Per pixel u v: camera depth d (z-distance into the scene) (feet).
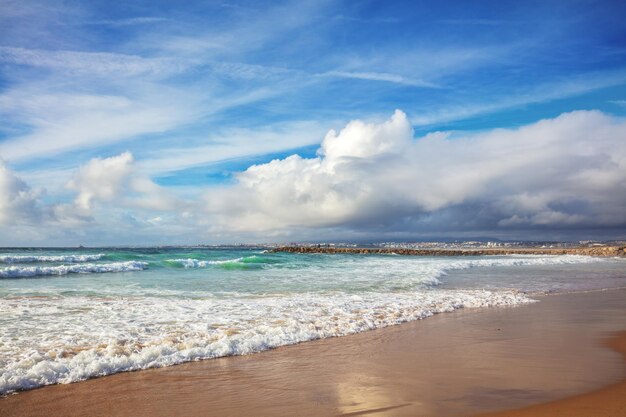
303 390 19.62
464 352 26.89
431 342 29.71
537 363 24.17
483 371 22.57
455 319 39.01
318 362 24.49
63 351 25.20
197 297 50.06
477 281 77.05
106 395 19.02
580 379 21.04
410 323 36.88
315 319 36.68
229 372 22.52
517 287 67.62
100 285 62.39
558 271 105.50
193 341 27.76
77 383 20.58
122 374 22.04
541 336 31.76
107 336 29.30
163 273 85.66
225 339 28.07
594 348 27.96
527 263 142.20
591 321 38.19
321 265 115.55
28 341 27.76
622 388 19.57
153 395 19.03
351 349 27.68
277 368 23.25
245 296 51.21
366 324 35.40
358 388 19.88
